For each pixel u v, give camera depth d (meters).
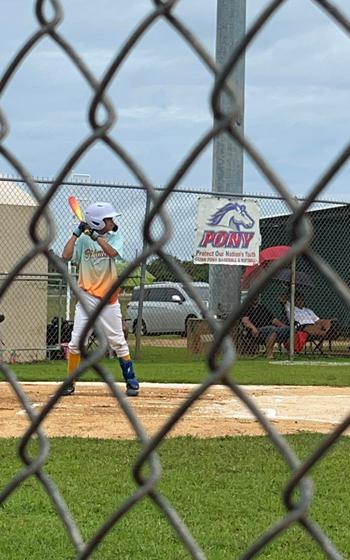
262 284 2.74
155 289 48.38
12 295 31.64
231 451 14.54
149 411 19.19
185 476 12.83
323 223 38.66
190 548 3.05
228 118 2.77
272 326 35.28
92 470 13.06
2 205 30.98
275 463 13.66
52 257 3.48
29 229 3.49
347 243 38.28
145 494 3.06
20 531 10.15
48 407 3.46
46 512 10.98
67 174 3.36
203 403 20.70
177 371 28.03
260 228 36.16
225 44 36.12
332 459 14.01
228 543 9.83
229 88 2.76
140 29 2.99
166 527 10.42
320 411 19.75
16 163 3.57
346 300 2.61
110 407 19.64
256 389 23.81
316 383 25.31
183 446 14.92
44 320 32.25
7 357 31.73
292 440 15.54
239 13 36.16
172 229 3.10
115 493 11.87
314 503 11.49
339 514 11.03
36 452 14.09
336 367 31.17
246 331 35.31
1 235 31.09
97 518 10.73
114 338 21.50
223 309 35.38
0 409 19.06
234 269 35.50
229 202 33.66
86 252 19.86
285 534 10.22
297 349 35.84
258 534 10.18
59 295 32.16
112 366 29.56
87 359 3.36
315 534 2.66
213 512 11.05
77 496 11.63
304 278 34.91
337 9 2.48
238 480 12.63
